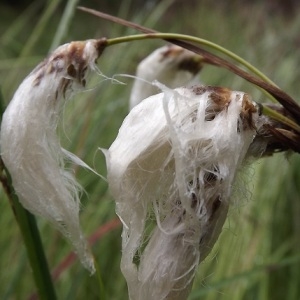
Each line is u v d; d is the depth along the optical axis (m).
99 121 0.30
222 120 0.10
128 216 0.10
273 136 0.11
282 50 0.47
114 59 0.35
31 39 0.30
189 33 0.59
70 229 0.11
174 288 0.10
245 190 0.11
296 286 0.30
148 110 0.10
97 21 0.62
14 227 0.29
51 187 0.11
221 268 0.27
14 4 0.86
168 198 0.10
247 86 0.39
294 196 0.35
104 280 0.30
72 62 0.11
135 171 0.10
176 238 0.10
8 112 0.11
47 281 0.14
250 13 0.60
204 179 0.10
